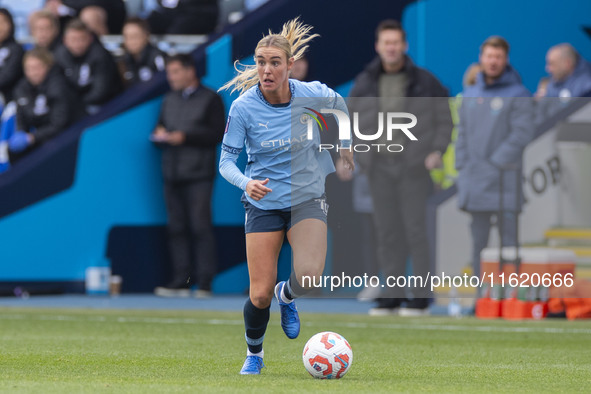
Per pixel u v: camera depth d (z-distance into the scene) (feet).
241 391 51.42
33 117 155.63
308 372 60.34
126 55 160.97
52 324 108.78
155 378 59.72
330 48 152.15
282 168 60.44
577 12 155.84
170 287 153.69
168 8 171.73
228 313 125.49
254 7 167.84
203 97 147.84
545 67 155.94
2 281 151.94
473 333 99.76
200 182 148.36
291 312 63.82
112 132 154.61
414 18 153.89
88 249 154.40
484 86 119.85
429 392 53.31
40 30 161.38
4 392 50.67
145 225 156.04
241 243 158.40
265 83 58.65
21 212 152.66
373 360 74.84
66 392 50.78
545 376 64.23
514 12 154.92
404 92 117.70
